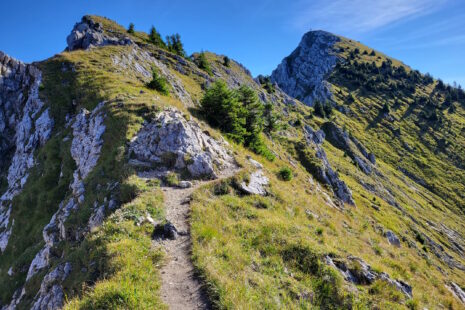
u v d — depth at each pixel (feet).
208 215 46.68
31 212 93.04
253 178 68.44
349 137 404.98
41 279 59.31
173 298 28.02
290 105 461.78
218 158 73.82
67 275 41.60
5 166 149.89
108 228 41.11
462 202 372.38
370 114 569.64
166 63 237.45
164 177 61.82
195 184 61.11
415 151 473.67
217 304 26.63
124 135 76.84
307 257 39.32
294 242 42.11
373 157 389.19
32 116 133.08
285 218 55.67
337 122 495.82
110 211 53.57
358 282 38.60
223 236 40.65
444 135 517.14
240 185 62.08
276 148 169.27
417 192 368.07
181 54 311.47
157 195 52.29
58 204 88.17
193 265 33.40
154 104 91.40
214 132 89.76
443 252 201.26
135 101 94.73
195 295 28.48
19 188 106.52
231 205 53.21
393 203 266.77
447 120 559.79
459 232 284.00
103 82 129.80
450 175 422.41
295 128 303.48
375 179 323.57
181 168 66.28
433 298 49.57
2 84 163.84
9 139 157.38
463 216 347.36
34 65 161.58
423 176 418.10
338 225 73.92
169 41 308.19
